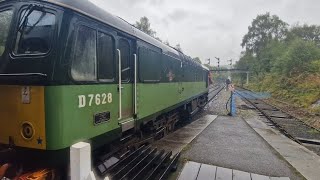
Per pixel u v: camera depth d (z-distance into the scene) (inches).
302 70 1471.5
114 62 218.5
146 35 304.8
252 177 257.0
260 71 2677.2
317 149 393.1
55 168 167.2
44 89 152.8
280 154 340.2
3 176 157.9
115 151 233.0
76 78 171.2
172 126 474.6
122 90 236.8
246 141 405.4
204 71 846.5
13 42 169.8
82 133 176.2
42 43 163.2
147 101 302.5
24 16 170.1
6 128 165.0
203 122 581.9
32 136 157.2
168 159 293.4
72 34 166.2
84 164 123.3
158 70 344.5
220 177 254.4
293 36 3122.5
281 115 715.4
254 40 3585.1
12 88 160.6
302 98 1031.6
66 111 161.0
